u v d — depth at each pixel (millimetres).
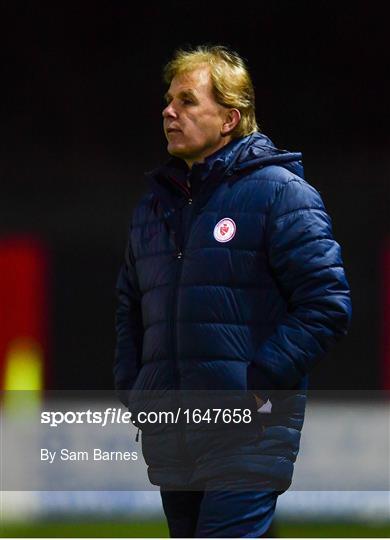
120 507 26594
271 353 10344
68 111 48656
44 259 44844
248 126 11422
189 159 11344
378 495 27406
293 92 48625
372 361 41094
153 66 49188
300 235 10625
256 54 49125
